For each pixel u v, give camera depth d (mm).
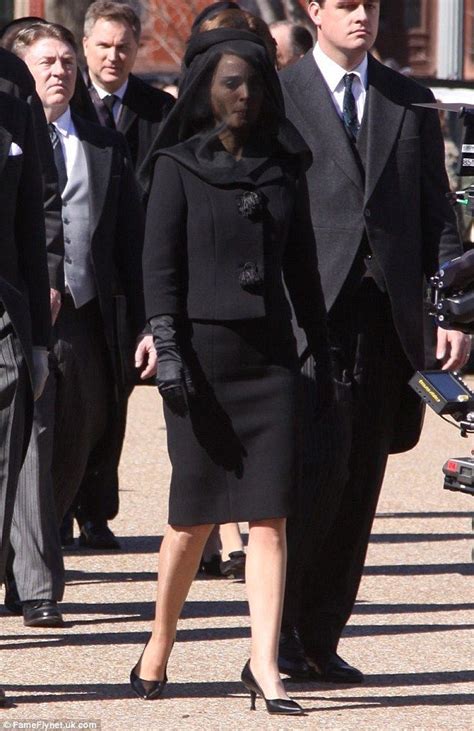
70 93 19094
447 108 14727
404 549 22297
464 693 15281
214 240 14172
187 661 16250
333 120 15438
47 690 15117
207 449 14258
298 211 14602
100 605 18875
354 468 15469
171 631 14805
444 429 33875
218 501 14297
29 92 15539
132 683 14906
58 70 18922
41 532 17859
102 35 22094
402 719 14344
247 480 14203
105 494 22094
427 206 15773
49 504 18000
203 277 14203
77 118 19422
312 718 14266
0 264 14180
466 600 19312
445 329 15039
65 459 18984
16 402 14219
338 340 15242
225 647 16859
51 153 17969
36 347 14586
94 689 15180
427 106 14789
